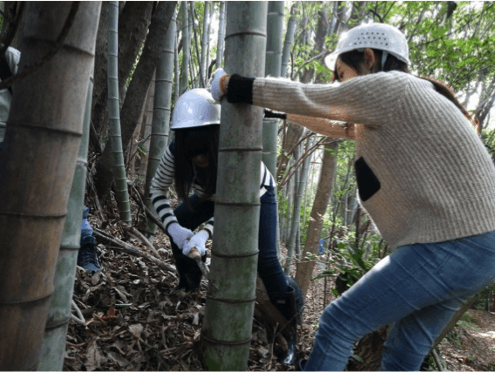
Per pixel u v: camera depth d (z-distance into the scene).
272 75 2.52
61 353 1.50
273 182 2.31
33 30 1.13
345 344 1.65
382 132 1.55
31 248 1.14
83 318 2.17
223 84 1.72
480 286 1.55
